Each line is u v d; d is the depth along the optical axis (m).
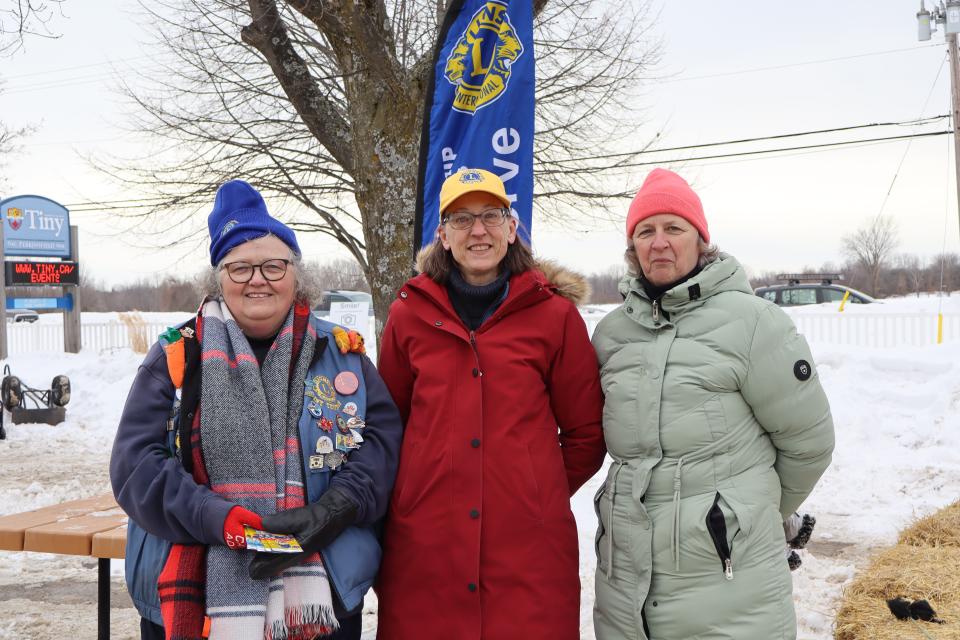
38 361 16.06
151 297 60.56
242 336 2.17
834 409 7.97
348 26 5.64
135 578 2.16
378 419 2.32
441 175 4.31
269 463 2.07
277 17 6.72
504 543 2.25
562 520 2.31
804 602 3.92
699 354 2.20
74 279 17.84
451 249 2.44
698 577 2.11
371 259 6.02
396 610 2.29
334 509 2.05
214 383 2.08
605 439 2.37
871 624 2.79
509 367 2.33
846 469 6.73
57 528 2.96
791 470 2.30
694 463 2.16
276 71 6.84
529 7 4.12
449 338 2.39
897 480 6.35
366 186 5.98
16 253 16.92
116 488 2.05
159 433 2.09
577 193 10.09
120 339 18.42
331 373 2.29
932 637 2.60
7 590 4.49
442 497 2.28
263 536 1.95
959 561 3.35
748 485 2.17
